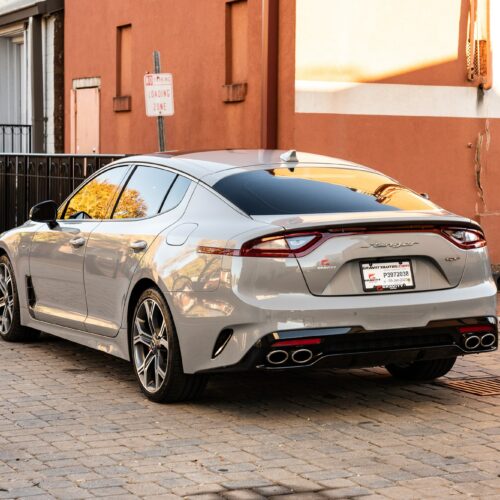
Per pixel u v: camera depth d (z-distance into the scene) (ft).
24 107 79.00
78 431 23.02
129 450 21.47
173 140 57.98
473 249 25.07
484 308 24.93
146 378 26.09
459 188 51.39
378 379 28.91
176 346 24.89
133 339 26.55
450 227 24.72
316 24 47.83
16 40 81.51
